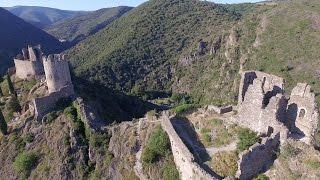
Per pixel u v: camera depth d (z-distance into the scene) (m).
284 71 145.88
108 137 68.12
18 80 92.94
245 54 176.75
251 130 46.81
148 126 60.03
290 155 41.97
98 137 68.69
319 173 39.59
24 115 80.88
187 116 55.06
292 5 192.88
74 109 76.31
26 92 86.88
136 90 184.00
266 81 49.69
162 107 132.25
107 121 77.94
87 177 65.75
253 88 46.22
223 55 191.88
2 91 91.75
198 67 199.62
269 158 43.34
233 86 161.38
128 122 68.06
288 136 43.31
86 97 83.19
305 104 44.59
